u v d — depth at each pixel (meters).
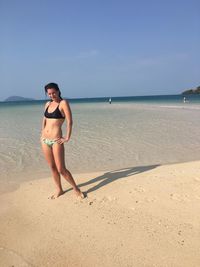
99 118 21.22
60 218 4.55
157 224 4.24
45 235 4.12
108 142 11.19
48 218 4.57
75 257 3.63
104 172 6.71
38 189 5.77
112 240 3.92
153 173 6.27
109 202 4.97
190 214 4.46
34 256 3.67
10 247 3.87
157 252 3.65
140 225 4.23
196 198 4.93
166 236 3.96
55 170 5.23
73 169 7.61
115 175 6.33
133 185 5.59
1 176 6.96
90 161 8.39
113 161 8.34
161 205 4.76
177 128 14.49
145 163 8.06
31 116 25.59
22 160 8.51
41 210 4.85
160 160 8.36
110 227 4.22
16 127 16.62
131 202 4.91
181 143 10.66
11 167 7.77
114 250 3.73
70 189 5.61
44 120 5.19
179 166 6.76
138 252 3.67
